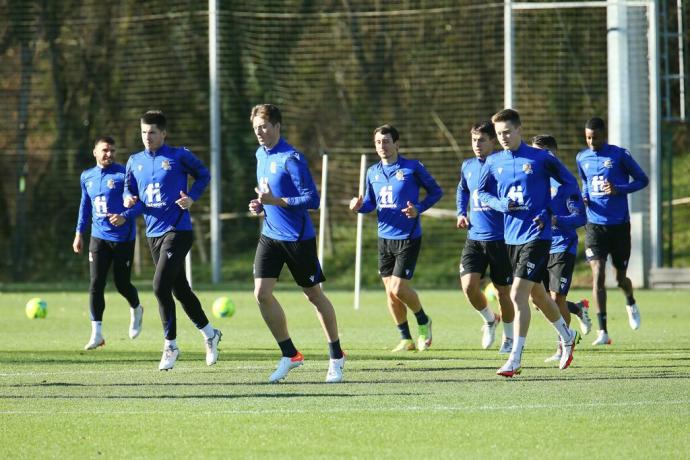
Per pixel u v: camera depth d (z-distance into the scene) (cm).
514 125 2956
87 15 9969
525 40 9369
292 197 2766
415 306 3700
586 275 8381
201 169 3228
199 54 9962
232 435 2119
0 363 3325
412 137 9906
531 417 2298
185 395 2616
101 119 10069
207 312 5525
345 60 10012
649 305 5816
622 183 4059
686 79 7500
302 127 10025
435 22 9862
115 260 3919
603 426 2198
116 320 5112
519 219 2952
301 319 5088
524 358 3438
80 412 2372
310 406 2447
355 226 9669
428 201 3700
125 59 10012
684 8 7512
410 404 2467
